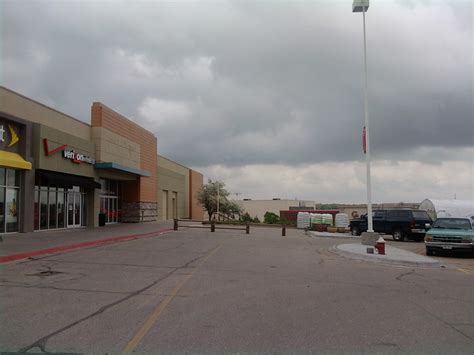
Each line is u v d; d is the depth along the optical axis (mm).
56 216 26984
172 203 58094
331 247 21438
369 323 6965
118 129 34781
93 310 7395
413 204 70625
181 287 9703
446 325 6965
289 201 91625
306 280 11188
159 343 5695
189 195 68750
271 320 6996
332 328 6613
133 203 40000
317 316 7348
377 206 71125
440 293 9836
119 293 8883
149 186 43188
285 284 10484
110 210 37656
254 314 7371
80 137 29250
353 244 21531
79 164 28516
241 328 6492
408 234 29375
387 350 5617
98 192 32000
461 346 5848
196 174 73688
